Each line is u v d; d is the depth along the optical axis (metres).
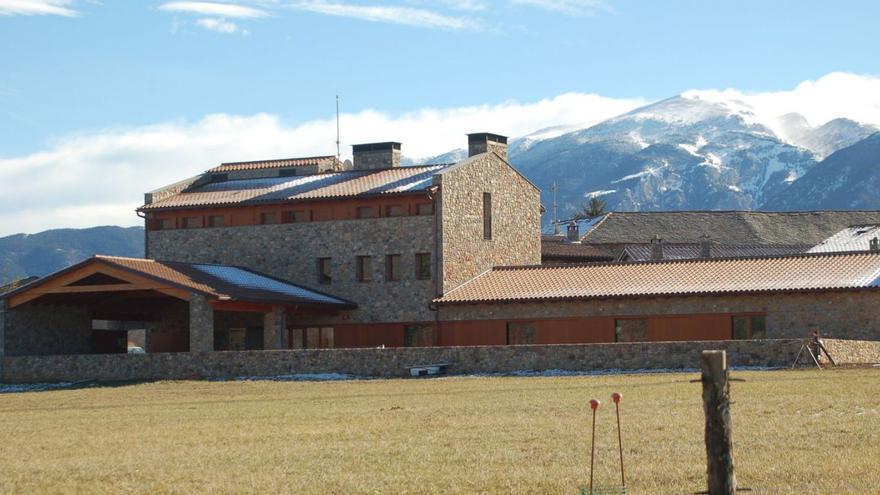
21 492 24.06
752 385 39.56
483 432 30.33
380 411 37.38
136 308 74.00
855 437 26.53
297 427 33.72
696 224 114.88
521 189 78.25
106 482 24.91
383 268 70.81
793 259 63.69
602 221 114.81
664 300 62.25
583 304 64.06
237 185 80.06
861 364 48.88
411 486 22.81
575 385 43.94
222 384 54.41
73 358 61.72
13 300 64.50
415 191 69.31
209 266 70.56
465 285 69.81
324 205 72.94
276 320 66.44
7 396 54.66
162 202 77.38
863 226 91.00
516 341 65.81
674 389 40.00
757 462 23.64
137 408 43.97
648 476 22.69
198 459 27.58
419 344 69.94
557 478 22.94
